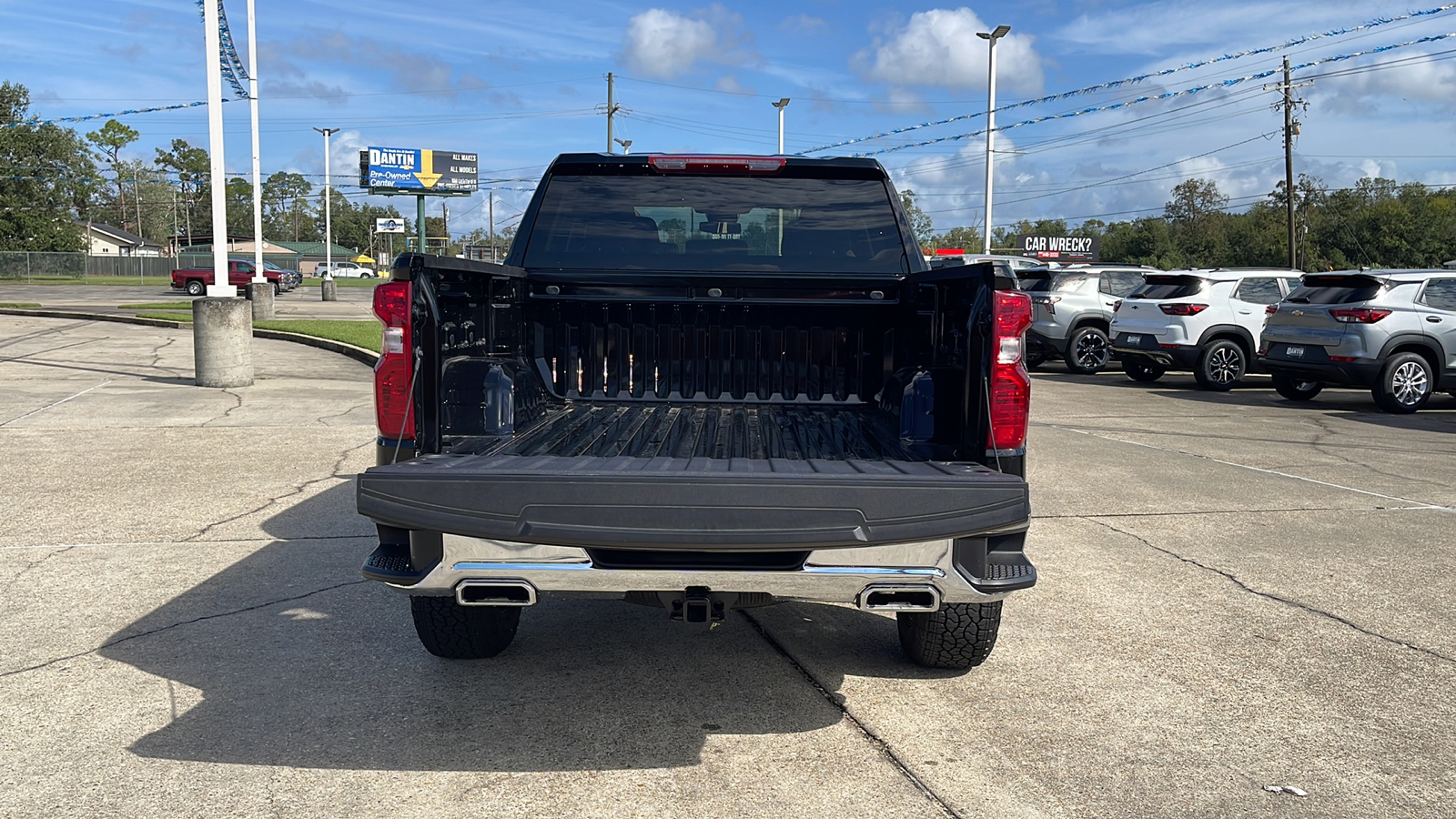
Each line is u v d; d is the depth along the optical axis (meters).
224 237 13.77
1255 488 8.41
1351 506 7.75
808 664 4.43
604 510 3.13
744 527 3.12
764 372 5.09
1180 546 6.51
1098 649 4.66
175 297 42.19
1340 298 13.99
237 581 5.44
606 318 5.05
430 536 3.29
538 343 5.03
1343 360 13.71
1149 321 16.64
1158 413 13.33
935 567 3.29
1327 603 5.36
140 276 72.19
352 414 11.41
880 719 3.86
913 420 3.77
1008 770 3.46
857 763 3.49
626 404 5.10
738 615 5.11
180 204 145.38
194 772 3.36
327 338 20.45
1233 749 3.66
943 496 3.19
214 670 4.23
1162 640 4.79
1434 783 3.42
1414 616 5.17
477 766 3.42
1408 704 4.08
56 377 14.46
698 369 5.09
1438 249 81.06
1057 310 18.64
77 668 4.23
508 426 4.19
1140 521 7.18
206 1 13.30
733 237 5.04
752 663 4.43
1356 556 6.32
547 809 3.15
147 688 4.04
